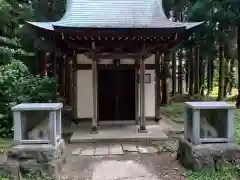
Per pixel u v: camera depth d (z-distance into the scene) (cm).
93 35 750
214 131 525
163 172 525
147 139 768
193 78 1945
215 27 1334
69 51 1001
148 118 982
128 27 734
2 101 768
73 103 972
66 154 604
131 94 973
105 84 968
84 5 878
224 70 1716
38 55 1301
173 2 1539
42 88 880
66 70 1661
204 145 513
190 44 1591
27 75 921
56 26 725
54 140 516
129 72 970
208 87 2189
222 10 1200
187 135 563
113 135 798
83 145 737
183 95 1992
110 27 736
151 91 976
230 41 1488
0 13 881
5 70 810
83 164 581
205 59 2002
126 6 887
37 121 528
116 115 973
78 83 970
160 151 669
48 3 1288
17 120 516
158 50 920
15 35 1087
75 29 733
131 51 868
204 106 514
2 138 732
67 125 966
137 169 546
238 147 509
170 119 1096
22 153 500
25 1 1145
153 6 894
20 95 797
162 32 752
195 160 505
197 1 1297
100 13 862
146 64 962
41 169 499
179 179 486
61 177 506
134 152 666
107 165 573
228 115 518
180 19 1758
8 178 484
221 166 502
